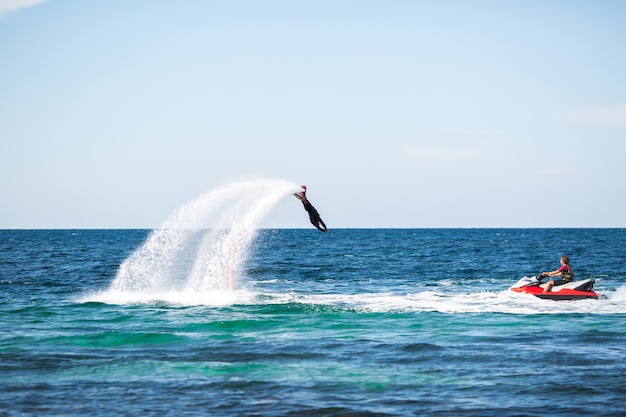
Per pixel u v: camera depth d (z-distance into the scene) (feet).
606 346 132.05
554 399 93.20
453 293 236.22
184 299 212.43
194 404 91.09
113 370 111.34
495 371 110.42
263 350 128.77
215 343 136.46
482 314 177.37
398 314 177.78
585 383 101.55
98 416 85.30
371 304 199.52
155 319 169.48
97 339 140.56
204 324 161.38
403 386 100.94
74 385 101.19
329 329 154.81
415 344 133.69
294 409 88.63
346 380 104.73
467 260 470.80
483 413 86.84
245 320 165.58
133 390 98.32
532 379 104.47
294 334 147.74
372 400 93.20
